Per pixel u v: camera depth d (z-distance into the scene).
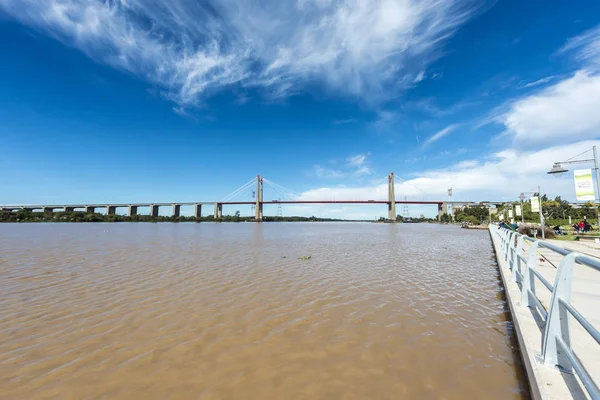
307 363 4.45
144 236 32.97
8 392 3.72
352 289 8.56
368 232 46.91
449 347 4.91
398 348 4.89
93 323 5.96
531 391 3.18
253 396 3.68
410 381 3.97
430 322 6.00
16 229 51.38
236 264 12.88
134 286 8.86
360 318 6.25
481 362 4.42
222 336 5.38
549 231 20.72
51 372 4.18
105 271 11.16
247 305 7.11
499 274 10.78
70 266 12.26
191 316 6.38
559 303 3.06
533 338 3.74
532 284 4.88
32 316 6.33
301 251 18.06
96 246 20.83
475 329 5.62
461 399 3.59
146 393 3.72
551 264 9.54
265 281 9.53
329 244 23.27
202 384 3.92
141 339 5.24
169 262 13.41
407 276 10.39
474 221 82.06
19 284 9.07
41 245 21.47
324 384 3.92
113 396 3.66
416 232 47.50
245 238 30.06
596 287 6.43
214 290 8.43
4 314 6.44
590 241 17.89
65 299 7.54
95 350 4.82
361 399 3.61
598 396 2.02
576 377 2.86
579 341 3.79
